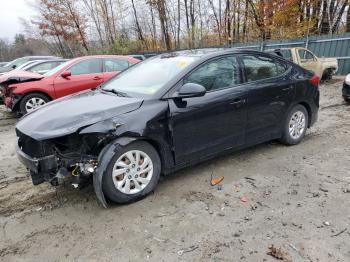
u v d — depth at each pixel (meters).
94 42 31.53
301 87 4.92
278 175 4.07
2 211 3.45
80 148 3.27
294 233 2.87
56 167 3.22
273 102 4.56
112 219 3.19
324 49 14.73
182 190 3.73
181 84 3.72
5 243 2.91
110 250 2.75
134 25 30.33
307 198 3.48
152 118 3.43
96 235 2.96
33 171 3.25
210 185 3.84
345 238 2.79
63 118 3.27
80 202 3.55
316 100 5.24
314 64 11.96
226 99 3.99
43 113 3.56
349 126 6.19
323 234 2.85
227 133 4.12
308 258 2.55
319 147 5.04
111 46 28.25
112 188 3.26
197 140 3.85
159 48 28.52
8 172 4.57
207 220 3.12
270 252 2.63
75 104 3.68
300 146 5.10
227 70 4.14
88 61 8.26
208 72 3.97
